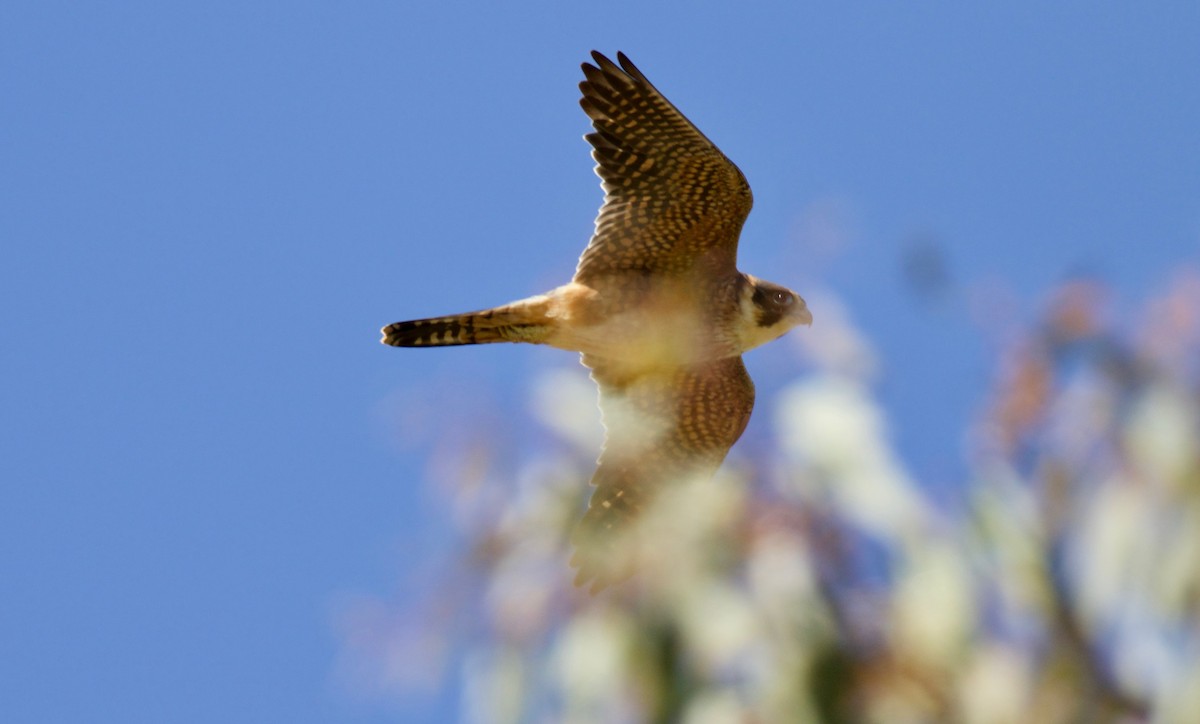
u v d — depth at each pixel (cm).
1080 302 802
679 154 1319
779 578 842
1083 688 760
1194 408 775
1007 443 809
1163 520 772
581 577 897
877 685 812
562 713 876
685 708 857
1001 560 796
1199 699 709
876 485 835
